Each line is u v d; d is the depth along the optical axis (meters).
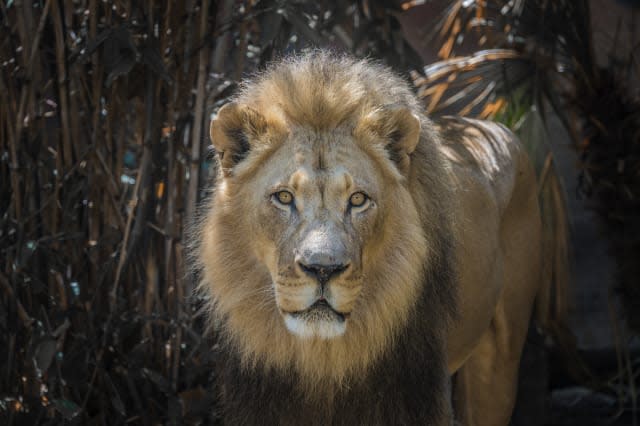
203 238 7.12
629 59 12.24
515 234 9.80
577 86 12.11
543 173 11.84
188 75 8.88
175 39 8.76
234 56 9.55
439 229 7.32
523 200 9.97
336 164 6.59
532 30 11.88
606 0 13.96
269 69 7.44
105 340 8.45
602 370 13.09
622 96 12.04
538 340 11.67
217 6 8.87
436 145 7.58
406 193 6.96
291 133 6.75
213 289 7.02
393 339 7.01
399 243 6.89
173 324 8.70
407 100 7.46
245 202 6.82
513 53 12.03
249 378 7.23
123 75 8.69
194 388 8.78
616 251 12.11
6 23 8.46
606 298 14.12
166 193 8.88
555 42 11.88
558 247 11.90
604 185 12.02
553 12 11.83
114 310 8.50
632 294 12.03
